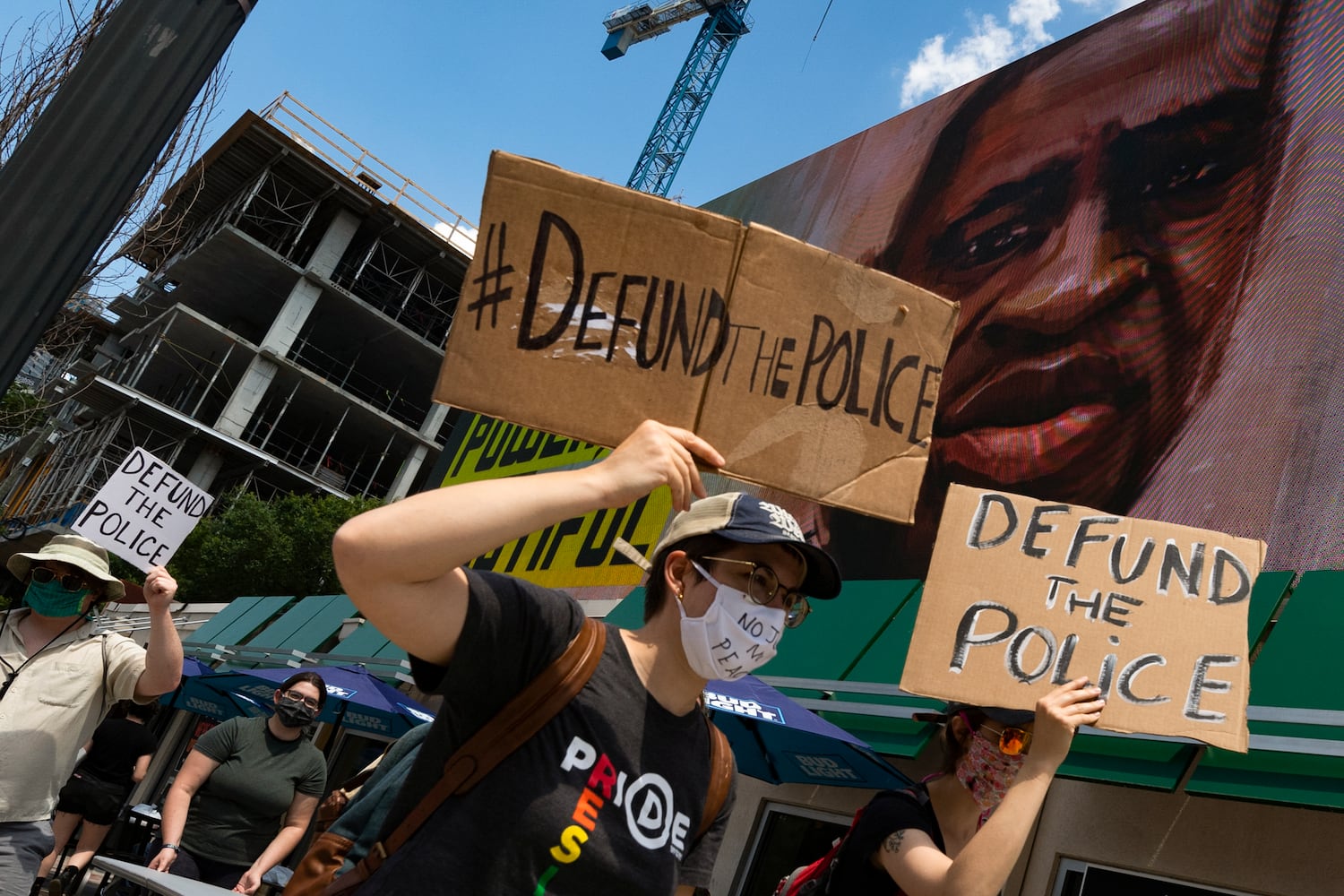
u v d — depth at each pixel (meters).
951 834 2.83
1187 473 8.47
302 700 6.08
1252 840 5.59
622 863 1.84
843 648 8.02
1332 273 8.20
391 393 55.75
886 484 2.30
